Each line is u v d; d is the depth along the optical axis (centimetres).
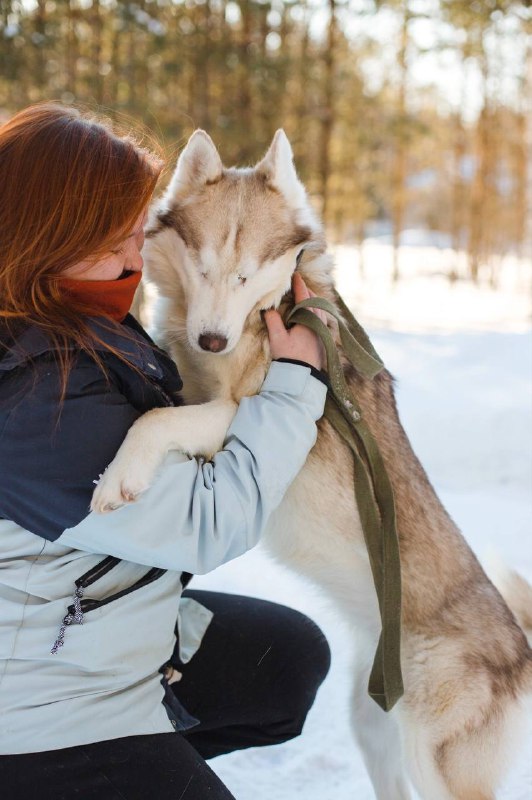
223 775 276
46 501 162
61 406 162
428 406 635
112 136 176
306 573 252
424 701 237
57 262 165
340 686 326
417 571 243
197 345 227
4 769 160
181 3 1505
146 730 170
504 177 3033
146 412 186
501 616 253
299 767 281
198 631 211
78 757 162
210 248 231
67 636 163
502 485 570
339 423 216
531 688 249
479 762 236
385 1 1708
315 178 1720
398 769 250
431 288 2309
